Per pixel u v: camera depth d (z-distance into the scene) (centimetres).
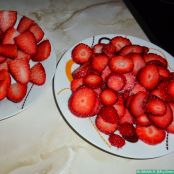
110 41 28
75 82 25
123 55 27
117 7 34
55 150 23
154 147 23
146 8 42
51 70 25
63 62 26
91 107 23
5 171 21
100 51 27
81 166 23
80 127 23
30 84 24
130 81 25
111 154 24
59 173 22
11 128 23
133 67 26
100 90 25
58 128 24
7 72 23
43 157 23
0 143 23
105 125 23
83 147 24
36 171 22
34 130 24
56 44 30
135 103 24
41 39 27
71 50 27
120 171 23
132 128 24
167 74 27
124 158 24
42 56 26
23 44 25
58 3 33
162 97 25
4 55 25
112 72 25
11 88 23
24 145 23
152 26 40
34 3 33
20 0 32
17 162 22
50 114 25
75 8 33
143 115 24
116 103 24
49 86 24
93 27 32
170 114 24
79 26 32
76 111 23
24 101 23
